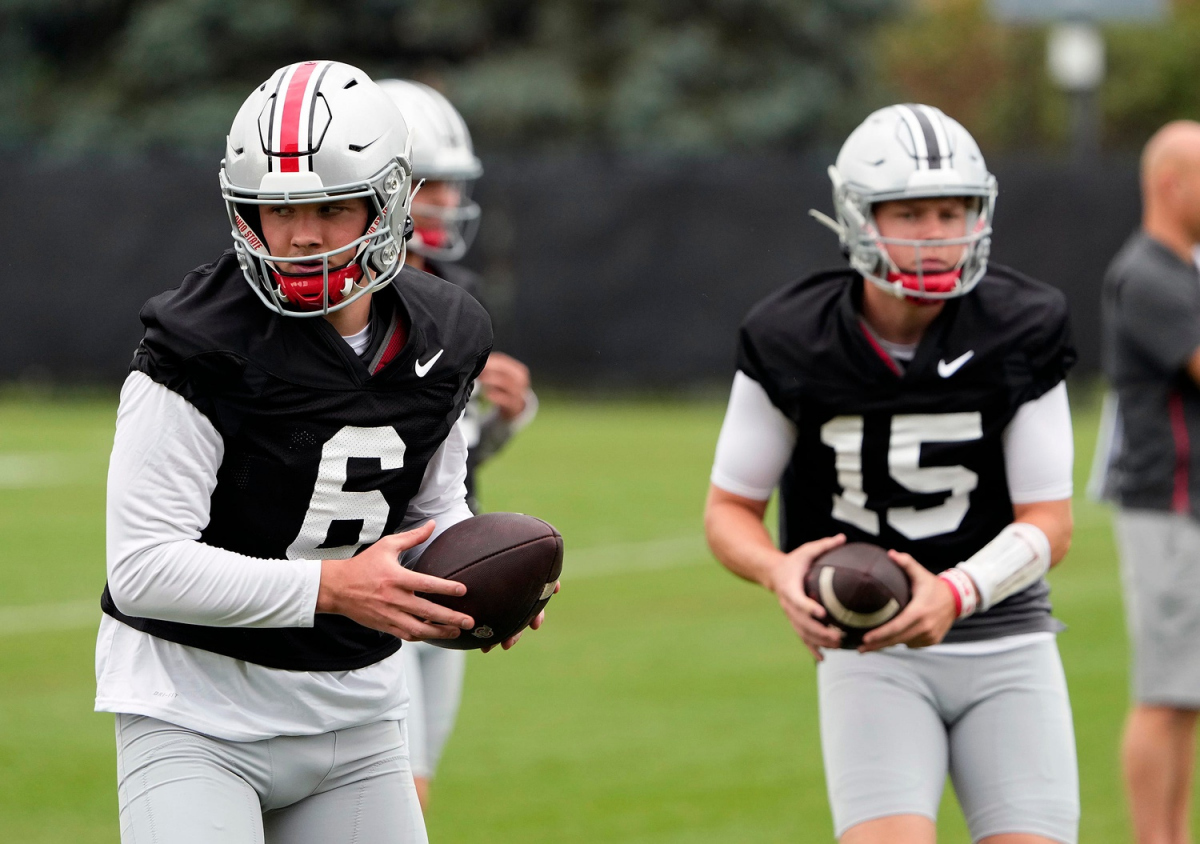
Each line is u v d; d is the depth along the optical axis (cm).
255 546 1011
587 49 7875
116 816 1795
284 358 974
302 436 984
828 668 1273
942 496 1262
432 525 996
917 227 1224
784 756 2042
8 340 5906
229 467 988
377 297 1032
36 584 3053
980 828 1242
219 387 964
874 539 1282
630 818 1798
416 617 989
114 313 5841
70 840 1711
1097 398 5912
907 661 1252
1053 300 1264
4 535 3525
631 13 7862
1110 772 1977
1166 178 1698
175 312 963
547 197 5784
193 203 5778
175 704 1003
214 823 985
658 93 7638
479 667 2523
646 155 5809
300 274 966
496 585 1048
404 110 1628
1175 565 1658
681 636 2725
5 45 8144
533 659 2569
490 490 4162
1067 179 5775
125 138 7819
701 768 1989
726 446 1318
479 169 1681
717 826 1770
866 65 8231
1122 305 1712
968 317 1249
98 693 1020
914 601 1172
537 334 5838
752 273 5781
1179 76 10862
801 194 5750
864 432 1255
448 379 1034
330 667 1039
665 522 3762
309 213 973
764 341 1276
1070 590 3077
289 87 982
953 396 1237
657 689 2381
